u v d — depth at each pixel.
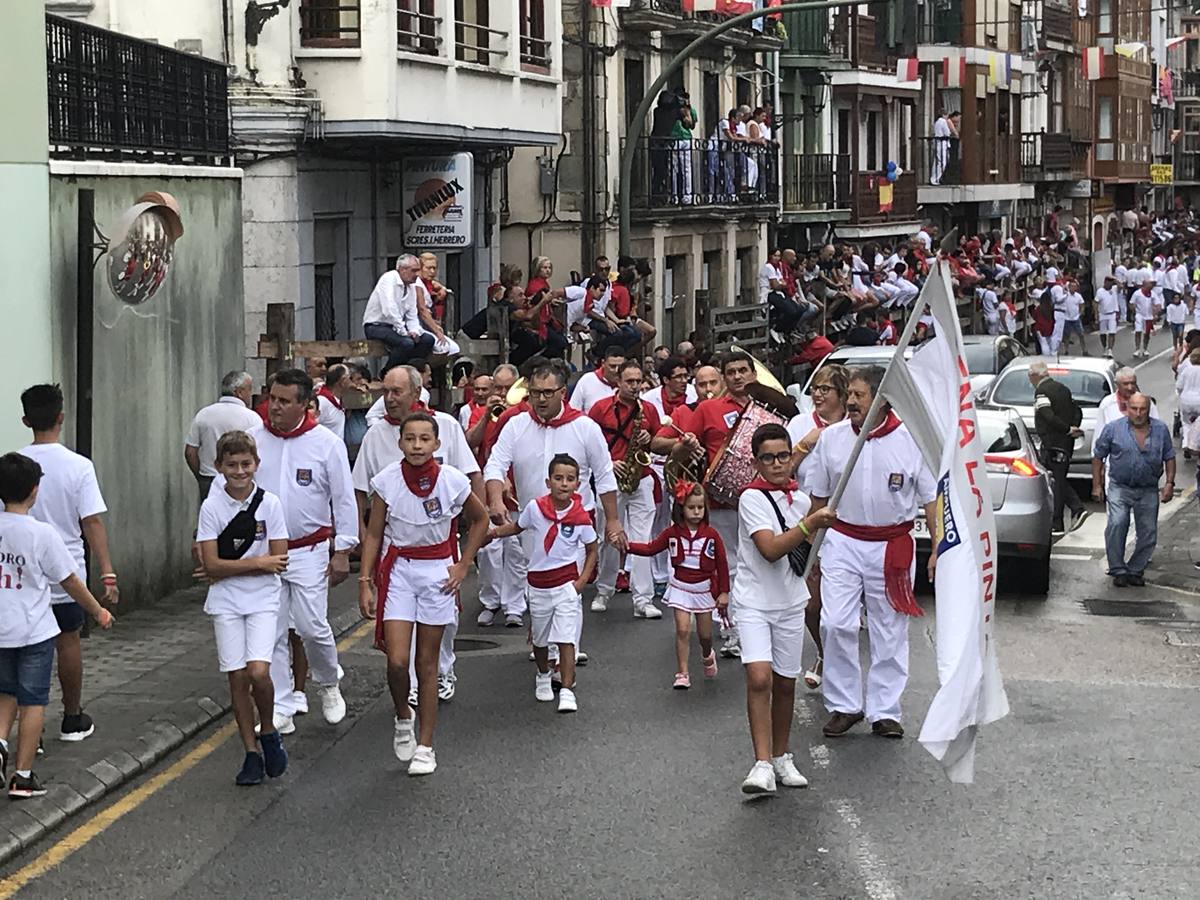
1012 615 15.69
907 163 53.72
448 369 20.97
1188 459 27.72
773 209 40.72
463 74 24.36
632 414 15.34
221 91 18.12
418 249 25.34
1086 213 76.94
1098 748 10.63
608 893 8.03
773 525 9.58
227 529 9.77
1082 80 74.44
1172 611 16.05
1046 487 16.88
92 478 10.66
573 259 32.47
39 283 13.41
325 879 8.27
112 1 21.23
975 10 57.44
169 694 11.77
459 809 9.41
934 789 9.73
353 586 16.47
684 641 12.42
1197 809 9.35
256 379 21.83
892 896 7.97
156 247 14.50
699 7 33.53
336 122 21.91
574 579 11.82
